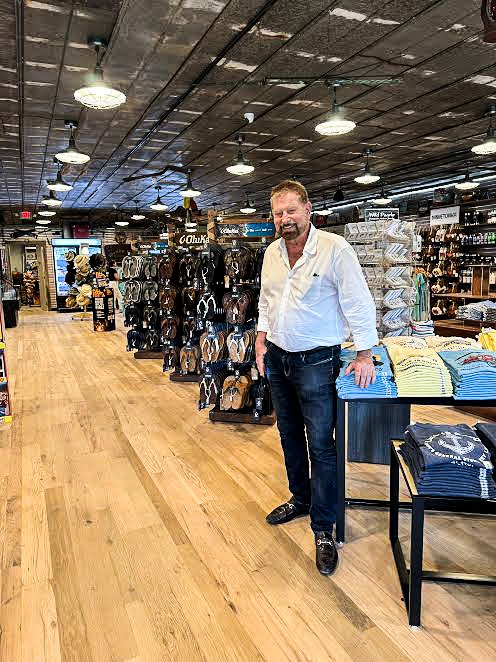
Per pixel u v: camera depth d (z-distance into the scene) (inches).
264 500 107.7
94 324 408.8
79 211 627.5
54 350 315.6
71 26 144.7
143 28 146.6
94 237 728.3
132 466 127.2
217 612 72.5
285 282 83.4
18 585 79.4
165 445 142.5
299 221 77.9
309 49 163.0
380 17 142.4
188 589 77.8
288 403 91.2
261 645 65.9
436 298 382.0
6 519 100.7
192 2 132.3
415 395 79.0
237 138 275.7
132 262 283.1
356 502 100.3
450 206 361.7
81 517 101.3
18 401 192.5
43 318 533.0
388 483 113.7
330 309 81.7
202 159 335.6
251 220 194.5
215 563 84.6
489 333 103.0
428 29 150.2
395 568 82.0
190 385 217.2
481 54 169.3
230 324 168.6
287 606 73.4
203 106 223.1
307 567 82.9
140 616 72.0
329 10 137.7
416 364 80.5
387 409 121.3
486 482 64.2
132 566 84.1
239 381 165.5
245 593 76.6
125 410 179.2
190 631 68.7
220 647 65.7
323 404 83.2
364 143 302.2
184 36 152.1
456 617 70.3
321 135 278.1
